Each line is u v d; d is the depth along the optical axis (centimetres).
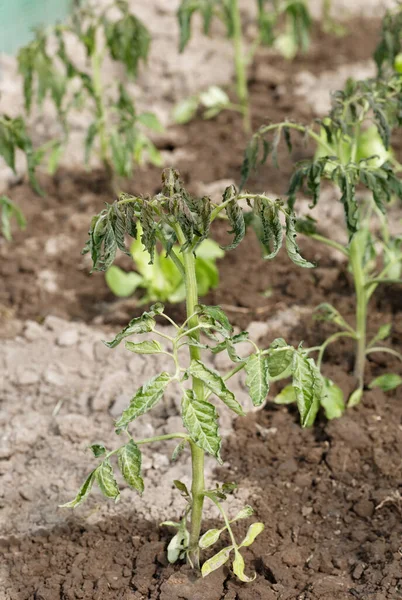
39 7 844
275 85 760
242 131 704
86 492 319
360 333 451
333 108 411
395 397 456
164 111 743
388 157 529
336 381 458
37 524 397
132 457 312
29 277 572
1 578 372
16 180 661
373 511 394
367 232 473
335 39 828
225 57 803
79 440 441
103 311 545
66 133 588
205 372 306
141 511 397
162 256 507
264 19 706
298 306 530
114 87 764
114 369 490
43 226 614
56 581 366
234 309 533
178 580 352
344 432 424
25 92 573
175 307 529
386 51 512
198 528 352
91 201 635
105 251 303
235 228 307
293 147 677
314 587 351
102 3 853
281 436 438
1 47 819
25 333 520
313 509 397
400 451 420
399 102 416
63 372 489
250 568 367
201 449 329
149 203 300
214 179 648
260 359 313
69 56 788
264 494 405
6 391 480
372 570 360
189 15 598
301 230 434
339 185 383
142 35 576
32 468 427
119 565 371
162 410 458
